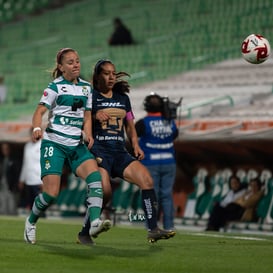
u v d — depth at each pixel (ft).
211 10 321.32
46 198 98.84
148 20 338.54
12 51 365.20
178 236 131.54
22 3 414.00
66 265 85.92
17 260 88.89
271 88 235.40
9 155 246.06
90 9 381.60
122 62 312.91
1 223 157.48
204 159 204.54
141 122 140.97
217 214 181.98
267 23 283.59
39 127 95.61
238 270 84.99
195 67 281.74
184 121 209.77
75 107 98.12
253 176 184.34
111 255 94.32
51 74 99.66
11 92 326.44
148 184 104.27
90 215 95.86
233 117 211.41
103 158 103.35
